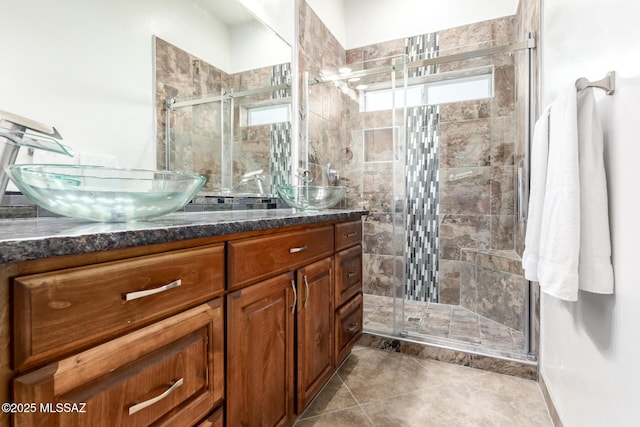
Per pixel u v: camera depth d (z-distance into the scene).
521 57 2.12
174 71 1.33
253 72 1.79
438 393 1.50
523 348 1.80
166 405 0.65
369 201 2.58
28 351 0.44
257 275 0.93
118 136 1.12
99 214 0.71
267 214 1.39
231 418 0.84
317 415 1.34
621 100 0.79
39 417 0.45
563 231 0.90
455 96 2.70
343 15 2.99
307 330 1.21
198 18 1.45
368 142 2.57
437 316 2.42
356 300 1.70
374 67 2.32
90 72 1.03
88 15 1.02
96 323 0.52
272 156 1.95
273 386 1.02
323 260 1.35
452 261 2.71
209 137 1.52
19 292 0.43
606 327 0.85
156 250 0.63
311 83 2.33
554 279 0.92
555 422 1.27
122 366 0.56
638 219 0.71
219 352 0.80
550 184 0.99
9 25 0.84
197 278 0.73
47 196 0.64
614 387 0.81
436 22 2.74
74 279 0.49
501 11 2.54
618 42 0.80
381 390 1.53
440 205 2.75
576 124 0.89
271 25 1.92
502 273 2.22
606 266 0.83
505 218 2.53
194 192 0.87
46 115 0.92
